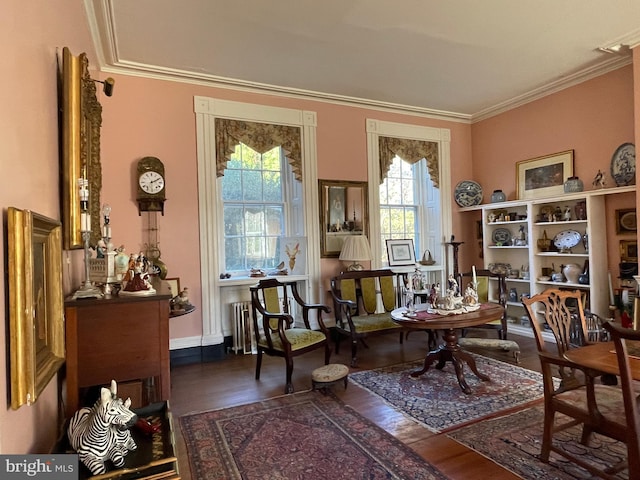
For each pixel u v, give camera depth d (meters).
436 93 4.94
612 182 4.23
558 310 2.44
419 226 5.88
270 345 3.45
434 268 5.58
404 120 5.52
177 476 1.27
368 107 5.26
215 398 3.17
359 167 5.18
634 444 1.63
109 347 1.77
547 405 2.11
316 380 3.20
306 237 4.82
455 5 3.05
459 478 2.02
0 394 1.01
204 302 4.28
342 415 2.80
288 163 4.95
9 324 1.07
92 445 1.24
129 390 1.82
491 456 2.21
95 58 3.46
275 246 4.95
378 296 5.13
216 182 4.40
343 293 4.68
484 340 4.02
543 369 2.14
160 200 3.99
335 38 3.53
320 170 4.94
